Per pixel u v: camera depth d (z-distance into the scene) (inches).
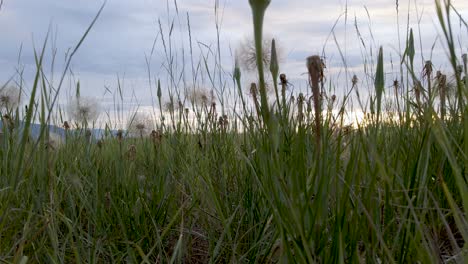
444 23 41.7
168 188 112.3
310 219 50.8
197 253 90.7
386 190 63.6
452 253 68.6
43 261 75.8
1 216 69.0
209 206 98.8
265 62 65.1
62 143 126.1
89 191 102.4
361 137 59.4
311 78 45.9
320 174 51.0
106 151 134.7
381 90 58.2
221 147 124.6
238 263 74.2
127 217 95.7
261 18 41.2
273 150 48.6
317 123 47.1
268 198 51.6
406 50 81.5
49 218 74.6
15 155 91.7
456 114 93.2
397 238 56.8
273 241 72.9
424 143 72.1
